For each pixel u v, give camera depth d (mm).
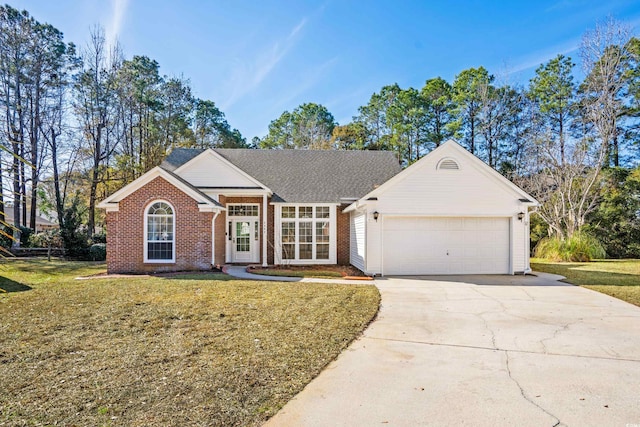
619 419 3830
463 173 14766
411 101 43094
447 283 12656
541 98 34344
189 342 6129
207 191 17203
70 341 6164
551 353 5871
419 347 6172
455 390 4531
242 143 52531
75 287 11062
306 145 53594
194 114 44375
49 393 4277
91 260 22891
